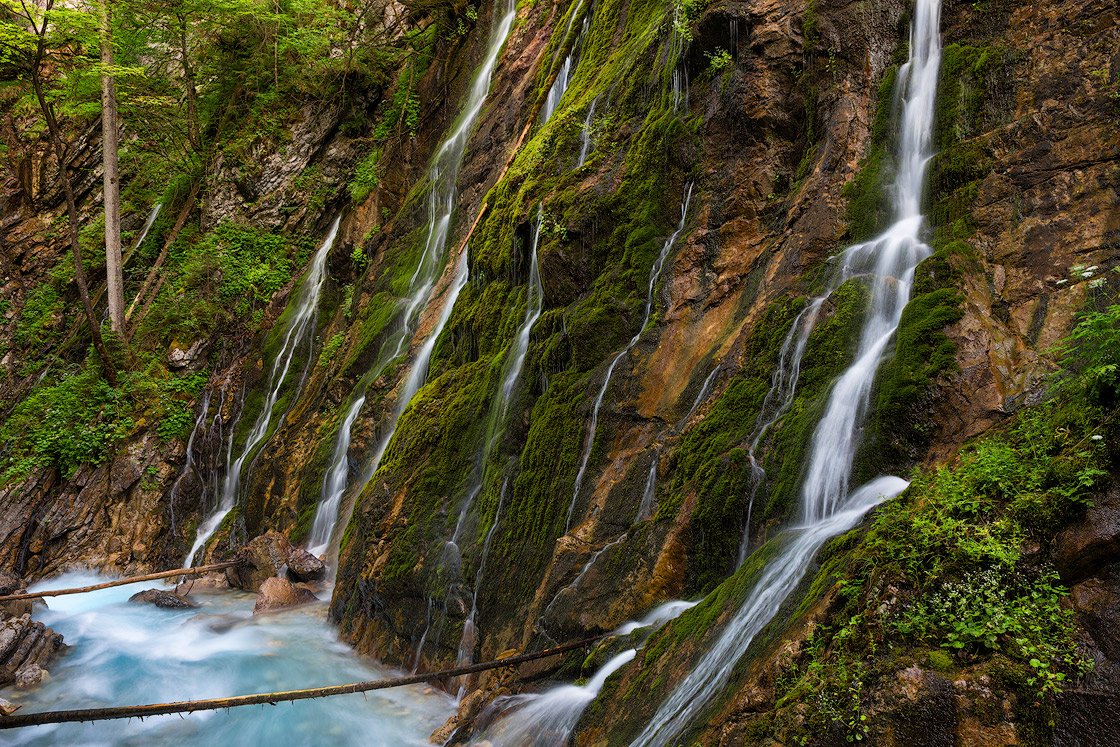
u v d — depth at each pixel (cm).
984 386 482
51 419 1552
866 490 485
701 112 762
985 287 535
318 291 1609
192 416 1570
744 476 554
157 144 2105
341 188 1862
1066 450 386
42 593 998
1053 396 445
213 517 1447
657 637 524
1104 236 510
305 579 1068
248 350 1667
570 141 911
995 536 374
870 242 616
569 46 1155
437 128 1566
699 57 779
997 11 628
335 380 1326
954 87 623
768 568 482
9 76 2106
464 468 820
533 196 888
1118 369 389
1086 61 570
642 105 845
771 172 712
